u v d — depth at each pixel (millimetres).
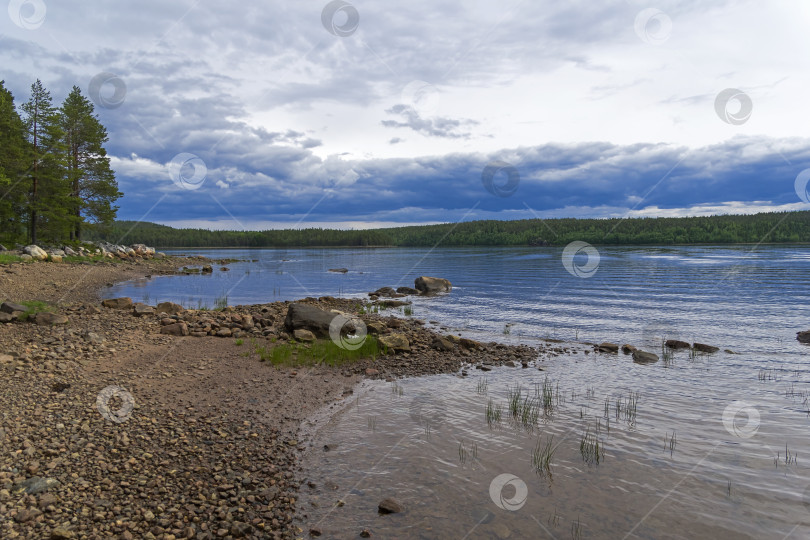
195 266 65562
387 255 114000
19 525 5039
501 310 25562
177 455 7117
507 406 9828
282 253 132250
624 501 6098
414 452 7543
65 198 60812
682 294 32094
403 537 5316
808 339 17000
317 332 16484
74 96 67688
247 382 11086
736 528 5504
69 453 6805
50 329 14547
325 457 7340
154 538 5059
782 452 7578
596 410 9578
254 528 5410
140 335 15180
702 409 9703
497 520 5656
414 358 14062
